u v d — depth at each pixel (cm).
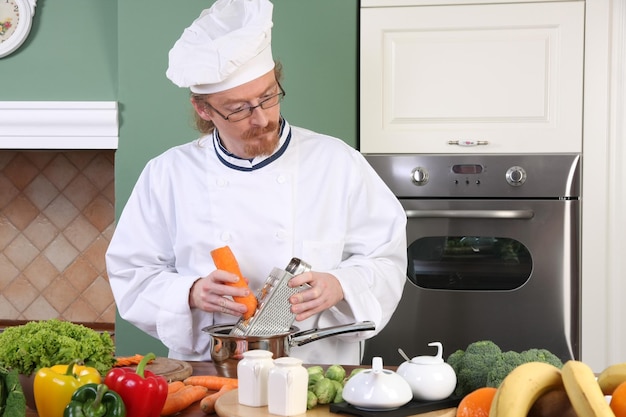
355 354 211
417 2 276
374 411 132
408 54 278
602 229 273
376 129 280
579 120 273
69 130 288
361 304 194
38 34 298
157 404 136
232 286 184
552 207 274
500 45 275
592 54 272
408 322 282
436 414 134
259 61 185
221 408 139
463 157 277
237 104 186
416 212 278
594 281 274
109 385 135
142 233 215
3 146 291
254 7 188
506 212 271
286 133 210
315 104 281
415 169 278
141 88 284
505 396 109
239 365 141
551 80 274
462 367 146
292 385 134
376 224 212
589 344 274
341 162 211
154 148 284
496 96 276
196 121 215
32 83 297
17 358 146
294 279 180
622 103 271
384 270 205
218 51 183
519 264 276
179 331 198
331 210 208
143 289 211
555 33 274
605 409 103
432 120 278
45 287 345
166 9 282
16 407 127
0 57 297
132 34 283
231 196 205
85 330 157
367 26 278
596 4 271
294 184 208
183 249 210
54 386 136
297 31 280
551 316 275
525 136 275
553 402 117
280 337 166
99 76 296
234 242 205
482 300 278
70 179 344
